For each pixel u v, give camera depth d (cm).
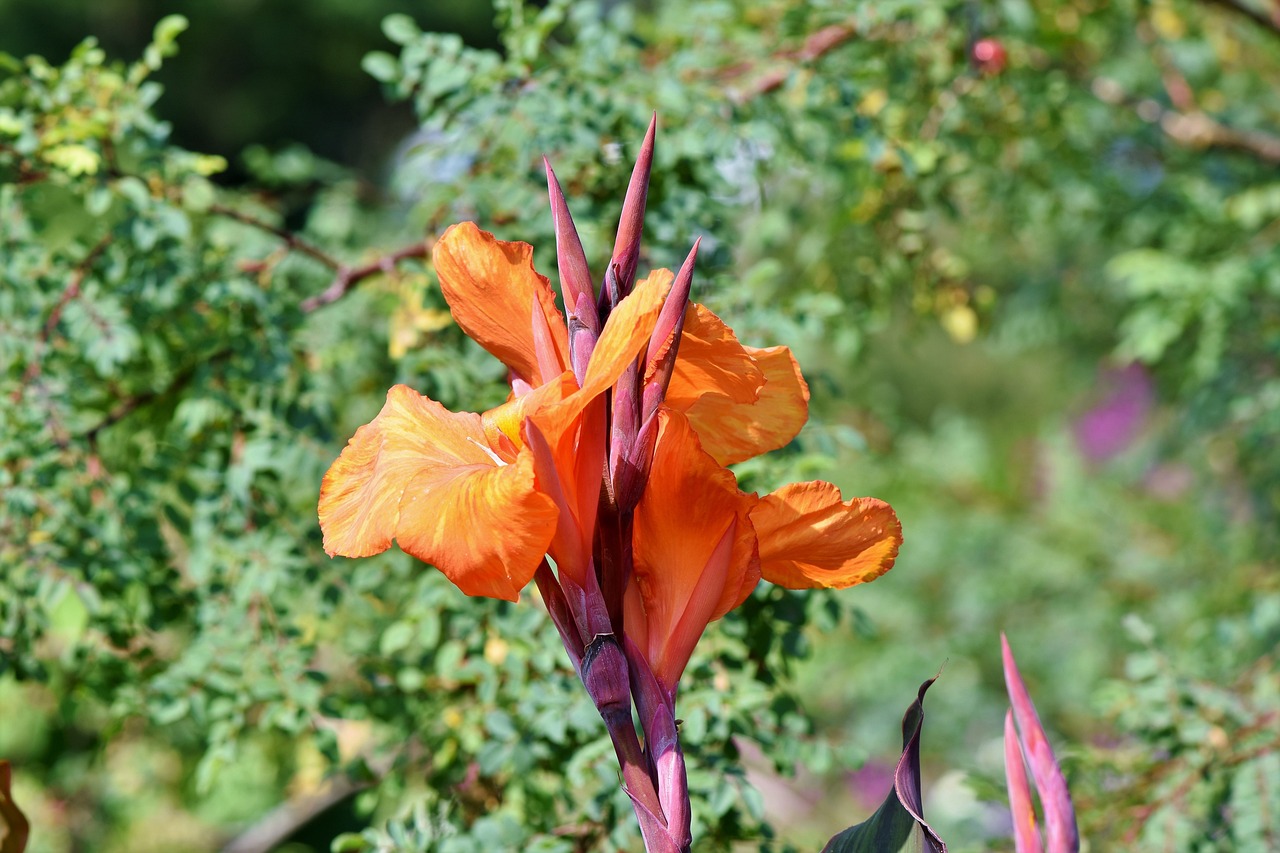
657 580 109
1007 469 399
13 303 162
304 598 197
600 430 107
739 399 111
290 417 164
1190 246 305
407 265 167
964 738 377
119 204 172
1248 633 240
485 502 105
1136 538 376
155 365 179
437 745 164
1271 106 346
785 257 293
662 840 107
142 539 161
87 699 170
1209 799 162
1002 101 238
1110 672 346
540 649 150
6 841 122
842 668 370
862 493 329
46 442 158
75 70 163
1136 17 274
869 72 201
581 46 185
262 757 223
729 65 211
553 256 166
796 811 340
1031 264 370
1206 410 303
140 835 292
